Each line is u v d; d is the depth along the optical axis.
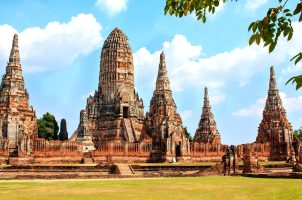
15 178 54.03
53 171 67.44
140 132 133.62
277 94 129.75
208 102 148.00
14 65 111.25
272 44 11.26
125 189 35.62
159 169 74.06
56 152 101.19
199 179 50.31
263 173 57.28
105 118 135.38
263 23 11.19
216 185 39.59
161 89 119.88
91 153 105.44
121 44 143.88
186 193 31.81
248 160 63.31
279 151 121.06
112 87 139.50
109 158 102.88
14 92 108.25
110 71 141.00
